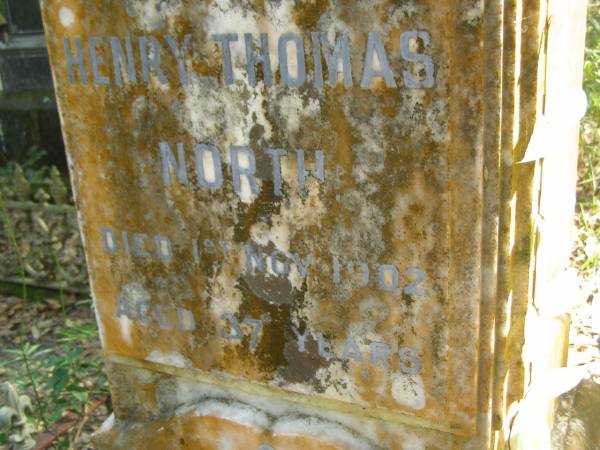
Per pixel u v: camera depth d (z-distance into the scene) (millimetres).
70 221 1132
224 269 487
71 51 479
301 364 483
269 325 485
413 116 385
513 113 367
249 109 434
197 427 547
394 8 368
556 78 424
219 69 434
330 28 390
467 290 405
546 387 438
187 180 475
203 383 545
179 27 437
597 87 1044
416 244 410
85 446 728
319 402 490
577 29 484
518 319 426
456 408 435
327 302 455
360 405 470
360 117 400
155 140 476
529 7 357
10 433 648
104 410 801
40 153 1311
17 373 826
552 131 391
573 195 565
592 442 556
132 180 496
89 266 545
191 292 508
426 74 372
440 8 357
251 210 459
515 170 385
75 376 777
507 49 356
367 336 448
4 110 1377
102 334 567
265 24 408
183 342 528
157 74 456
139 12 446
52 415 724
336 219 431
